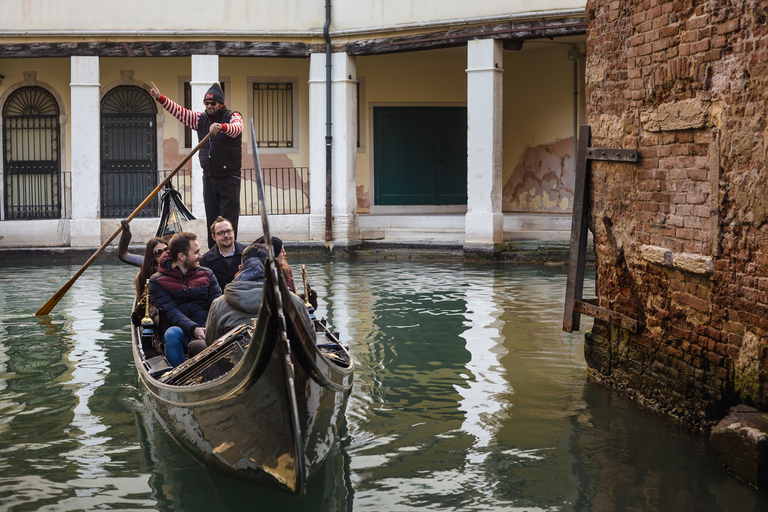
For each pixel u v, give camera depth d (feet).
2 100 54.29
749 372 14.69
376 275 41.29
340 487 14.28
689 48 16.12
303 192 57.16
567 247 45.39
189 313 20.80
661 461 15.19
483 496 13.82
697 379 16.48
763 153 14.08
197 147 28.32
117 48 49.65
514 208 59.00
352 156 50.98
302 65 56.49
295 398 12.74
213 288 21.35
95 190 50.03
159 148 55.62
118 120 55.42
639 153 18.21
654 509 13.21
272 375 12.96
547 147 55.62
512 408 18.51
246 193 56.65
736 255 14.92
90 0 49.44
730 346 15.25
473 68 46.16
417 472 14.92
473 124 46.55
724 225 15.23
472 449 16.02
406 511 13.28
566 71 53.57
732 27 14.82
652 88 17.53
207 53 49.85
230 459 14.34
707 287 15.90
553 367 22.03
